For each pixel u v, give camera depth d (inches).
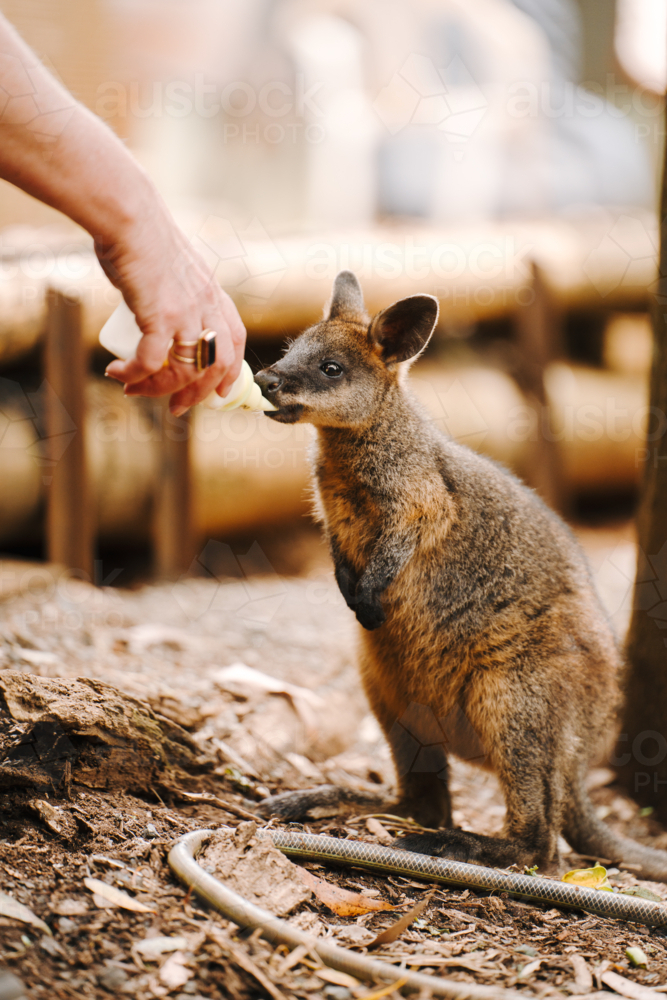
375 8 449.4
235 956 101.0
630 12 465.4
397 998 98.0
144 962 98.6
